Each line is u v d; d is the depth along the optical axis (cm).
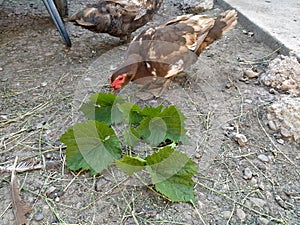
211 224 46
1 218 47
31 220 47
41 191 51
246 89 73
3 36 95
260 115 66
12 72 79
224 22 75
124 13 83
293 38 88
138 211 48
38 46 91
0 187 51
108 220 47
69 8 114
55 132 62
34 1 118
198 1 113
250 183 52
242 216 47
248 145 59
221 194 50
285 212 48
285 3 112
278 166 55
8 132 62
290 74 73
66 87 74
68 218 47
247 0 114
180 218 47
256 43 92
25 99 70
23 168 54
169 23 72
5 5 115
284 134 60
